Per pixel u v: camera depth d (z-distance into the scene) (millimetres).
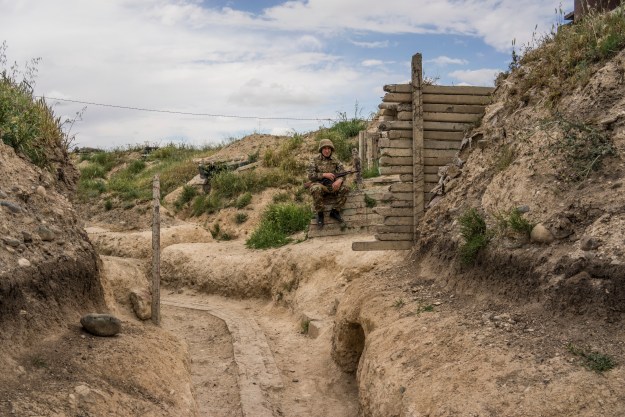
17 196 6074
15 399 4023
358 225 12008
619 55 6645
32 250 5543
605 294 4602
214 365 8320
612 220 5086
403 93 8320
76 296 5910
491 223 6336
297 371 8281
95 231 16641
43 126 7906
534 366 4391
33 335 4953
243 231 16047
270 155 18781
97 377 4824
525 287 5340
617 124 5918
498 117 7941
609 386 3939
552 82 7316
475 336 5098
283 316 10969
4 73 8750
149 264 8758
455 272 6504
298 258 11438
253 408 6777
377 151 15695
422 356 5258
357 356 7711
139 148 28969
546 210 5785
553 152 6246
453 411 4340
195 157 24547
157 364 5559
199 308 11617
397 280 7418
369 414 5461
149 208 17828
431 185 8312
